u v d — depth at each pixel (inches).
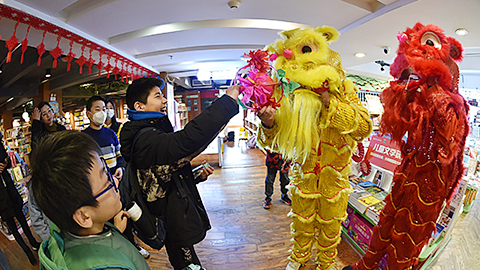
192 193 46.9
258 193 125.6
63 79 176.2
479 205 105.6
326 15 89.0
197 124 32.7
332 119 44.5
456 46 45.8
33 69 152.1
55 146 20.7
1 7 64.4
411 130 44.6
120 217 31.0
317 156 52.6
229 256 74.5
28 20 72.1
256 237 84.0
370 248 54.2
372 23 90.9
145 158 36.1
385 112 47.9
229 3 79.7
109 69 121.3
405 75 47.4
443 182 43.4
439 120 40.9
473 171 114.0
